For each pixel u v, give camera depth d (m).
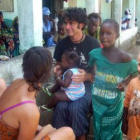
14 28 6.70
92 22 4.33
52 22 6.73
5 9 8.43
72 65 3.46
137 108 2.83
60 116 3.31
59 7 10.05
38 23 5.03
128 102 2.97
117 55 2.90
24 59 2.17
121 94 3.08
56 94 3.38
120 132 3.23
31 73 2.13
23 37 5.00
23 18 4.93
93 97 3.14
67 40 3.63
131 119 2.88
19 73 4.62
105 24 2.83
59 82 3.34
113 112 3.08
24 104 2.11
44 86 4.15
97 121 3.14
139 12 14.13
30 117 2.10
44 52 2.16
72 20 3.38
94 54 3.04
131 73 2.97
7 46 6.47
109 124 3.13
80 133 3.30
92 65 3.18
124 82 2.98
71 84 3.32
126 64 2.90
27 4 4.86
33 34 4.94
